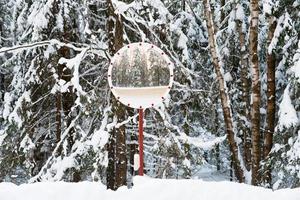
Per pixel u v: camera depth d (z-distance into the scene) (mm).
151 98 6301
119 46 10258
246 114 14266
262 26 14188
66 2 11773
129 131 12461
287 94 10797
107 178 10922
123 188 5461
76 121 11062
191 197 5074
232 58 15477
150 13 10555
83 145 10703
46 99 13227
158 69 6340
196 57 14578
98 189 5359
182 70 11797
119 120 10484
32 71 12086
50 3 11430
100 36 12219
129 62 6359
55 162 11312
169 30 11367
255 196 5031
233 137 11547
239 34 13594
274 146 10984
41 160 13797
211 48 11352
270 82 11648
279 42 11242
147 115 12633
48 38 12234
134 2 10219
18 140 12289
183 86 11727
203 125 15391
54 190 5316
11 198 5215
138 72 6324
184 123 13336
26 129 12234
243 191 5098
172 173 11367
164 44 11555
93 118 11242
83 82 12320
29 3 12711
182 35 12305
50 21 12023
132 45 6395
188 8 13555
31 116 12461
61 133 12562
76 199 5242
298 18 11133
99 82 11164
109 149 10789
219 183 5234
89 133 11648
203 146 11344
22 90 12406
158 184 5242
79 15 11953
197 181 5297
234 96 15711
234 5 13547
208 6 11328
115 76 6363
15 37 14219
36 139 13273
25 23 12734
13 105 12859
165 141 11312
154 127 12391
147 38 11453
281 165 10953
